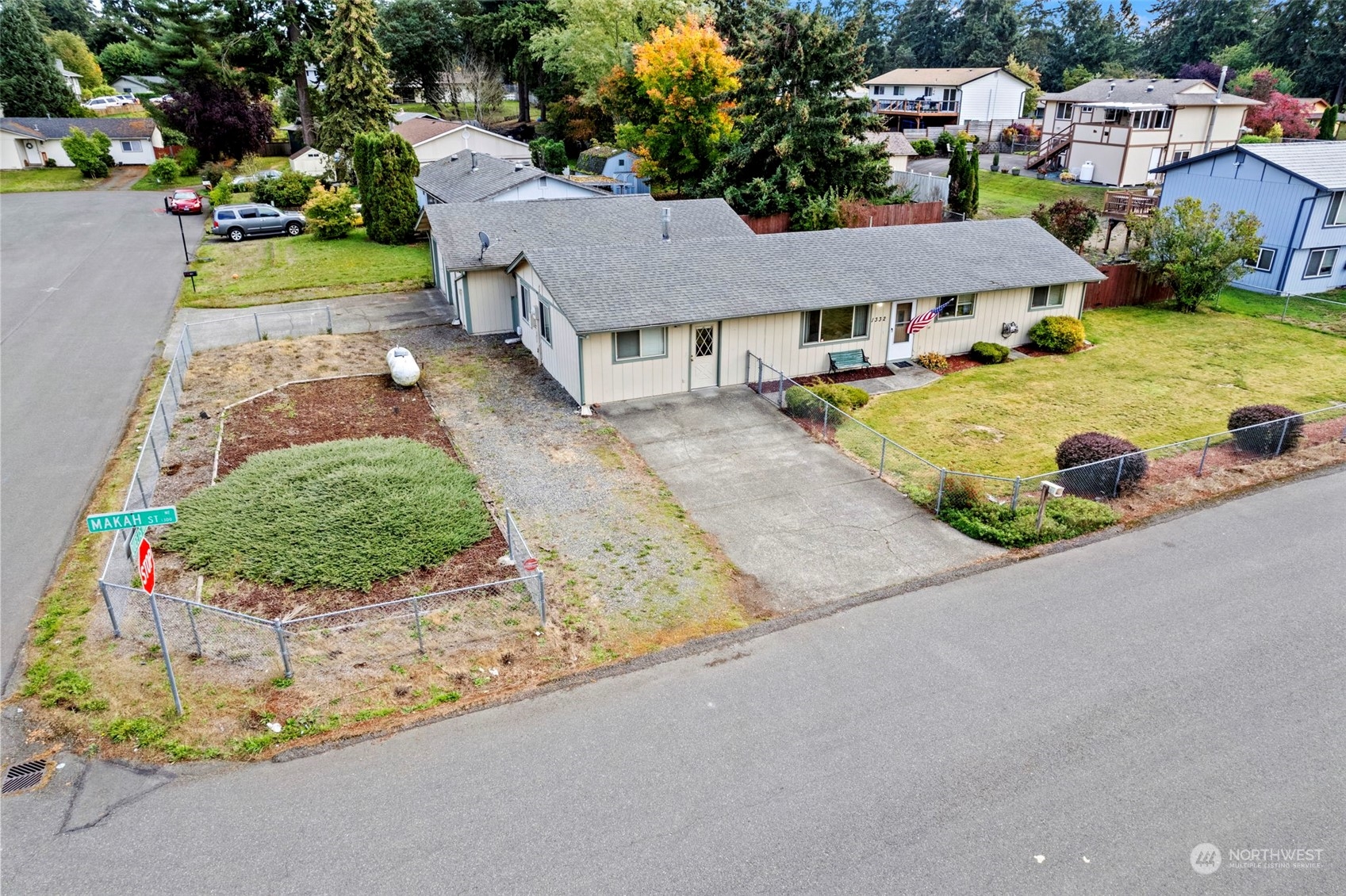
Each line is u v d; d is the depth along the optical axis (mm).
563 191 34875
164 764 9922
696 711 10898
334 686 11250
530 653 12062
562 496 16781
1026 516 15812
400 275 34438
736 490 17297
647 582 13930
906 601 13531
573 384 21844
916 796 9469
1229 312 31422
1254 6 85188
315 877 8391
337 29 48062
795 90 39219
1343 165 33625
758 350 23047
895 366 25172
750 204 40000
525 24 65500
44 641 11984
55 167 59969
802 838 8875
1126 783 9688
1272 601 13461
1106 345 27422
